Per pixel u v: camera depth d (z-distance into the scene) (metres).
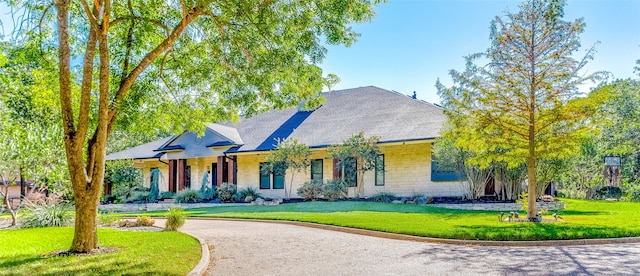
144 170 34.72
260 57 11.80
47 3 10.90
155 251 9.91
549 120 14.61
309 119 30.50
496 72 14.95
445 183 23.66
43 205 16.69
